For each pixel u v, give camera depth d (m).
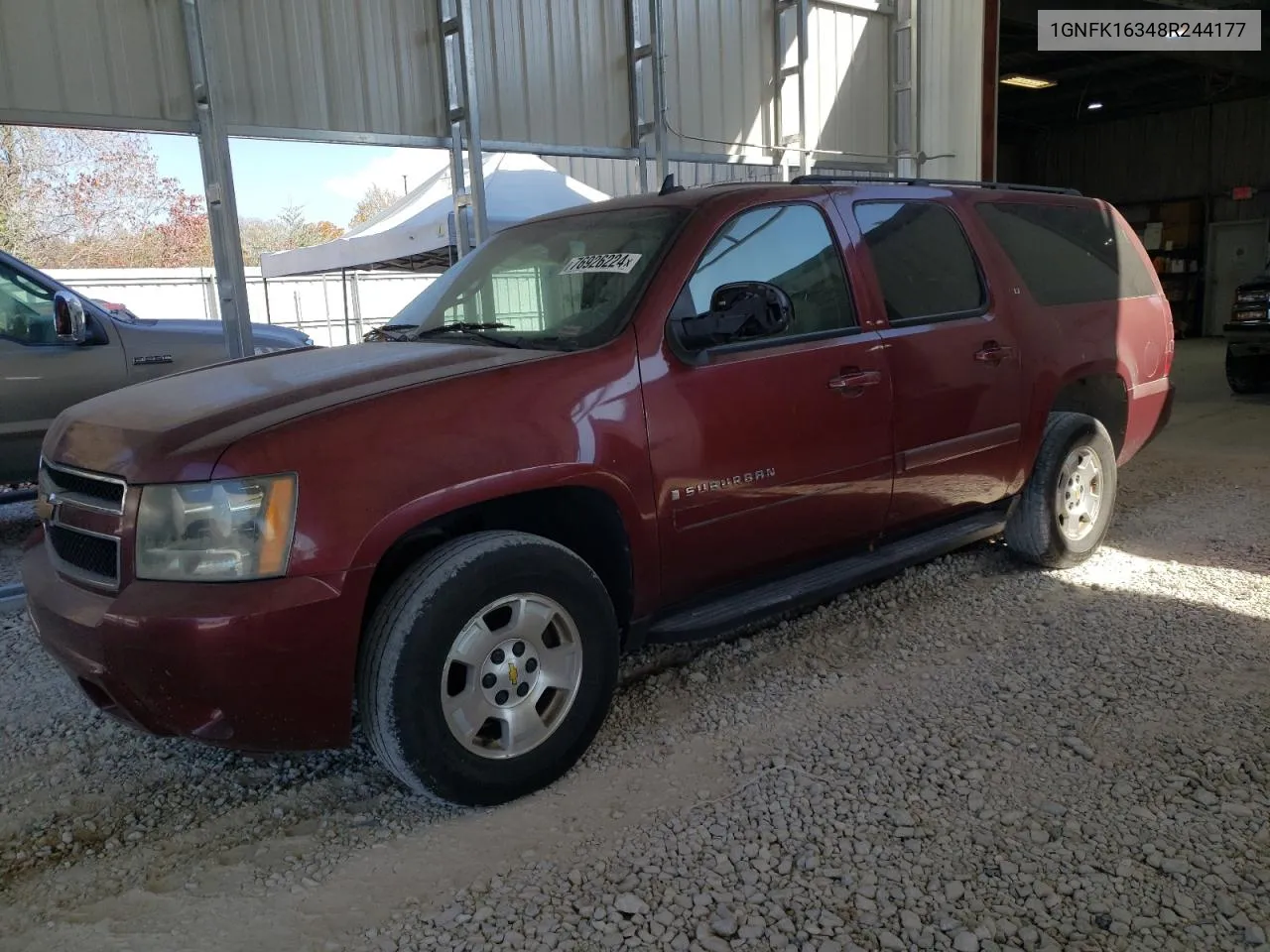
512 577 2.75
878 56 11.45
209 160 7.05
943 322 4.03
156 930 2.34
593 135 9.13
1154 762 2.91
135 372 6.57
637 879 2.45
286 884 2.51
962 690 3.46
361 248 11.52
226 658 2.40
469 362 2.96
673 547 3.18
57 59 6.45
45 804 2.96
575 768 3.04
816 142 10.84
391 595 2.65
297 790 3.00
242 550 2.44
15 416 6.12
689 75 9.66
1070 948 2.14
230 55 7.11
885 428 3.75
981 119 11.52
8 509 7.70
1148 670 3.55
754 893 2.37
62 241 16.58
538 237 3.88
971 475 4.16
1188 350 19.34
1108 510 4.83
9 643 4.33
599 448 2.94
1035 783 2.82
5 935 2.35
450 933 2.28
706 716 3.35
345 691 2.58
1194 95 23.19
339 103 7.65
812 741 3.14
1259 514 5.71
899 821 2.65
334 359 3.24
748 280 3.44
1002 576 4.70
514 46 8.50
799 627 4.15
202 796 2.98
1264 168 23.03
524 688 2.85
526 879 2.47
